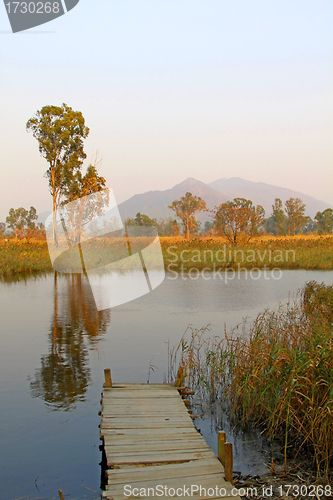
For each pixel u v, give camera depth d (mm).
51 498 3402
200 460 3719
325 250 23969
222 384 5871
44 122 32719
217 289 14359
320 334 5688
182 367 5801
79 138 34281
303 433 4266
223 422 4852
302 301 11695
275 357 5191
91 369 6438
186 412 4793
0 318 10156
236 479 3672
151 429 4324
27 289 14930
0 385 5766
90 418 4816
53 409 5031
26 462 3932
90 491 3504
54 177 32938
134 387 5613
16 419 4773
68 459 3990
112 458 3697
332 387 4242
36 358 6973
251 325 9211
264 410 4840
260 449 4270
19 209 67625
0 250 24297
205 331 8742
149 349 7473
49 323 9570
